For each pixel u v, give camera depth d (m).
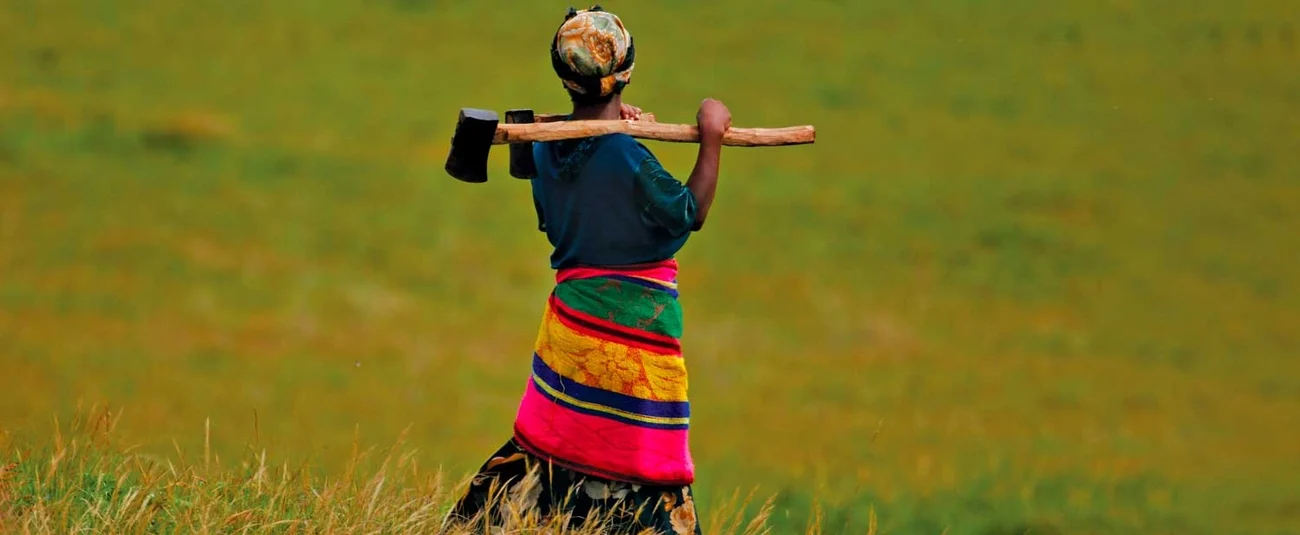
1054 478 83.81
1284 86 198.88
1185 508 80.44
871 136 179.88
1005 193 163.62
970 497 72.69
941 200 160.62
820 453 84.25
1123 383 114.31
